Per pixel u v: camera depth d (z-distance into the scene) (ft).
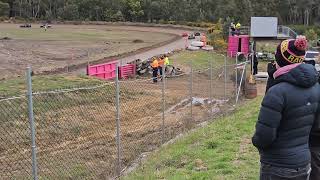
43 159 41.63
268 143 15.97
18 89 70.49
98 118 59.06
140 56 170.30
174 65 139.44
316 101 16.58
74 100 65.26
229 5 431.02
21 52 152.56
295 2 466.29
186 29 368.27
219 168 33.65
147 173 34.27
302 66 16.01
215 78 116.06
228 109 70.18
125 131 54.54
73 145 46.85
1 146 44.34
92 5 451.53
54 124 53.31
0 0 456.45
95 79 91.04
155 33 312.91
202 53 178.19
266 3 465.06
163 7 445.37
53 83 78.95
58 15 449.06
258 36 174.70
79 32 299.17
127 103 72.28
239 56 167.02
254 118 56.08
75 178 36.29
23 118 53.21
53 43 200.44
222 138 44.60
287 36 176.14
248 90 86.33
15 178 36.47
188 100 80.79
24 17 449.89
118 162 36.58
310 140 20.80
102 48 189.57
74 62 139.44
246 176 30.94
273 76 17.03
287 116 15.99
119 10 451.94
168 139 49.55
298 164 16.15
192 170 33.83
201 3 445.37
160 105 74.79
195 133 49.03
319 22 459.32
